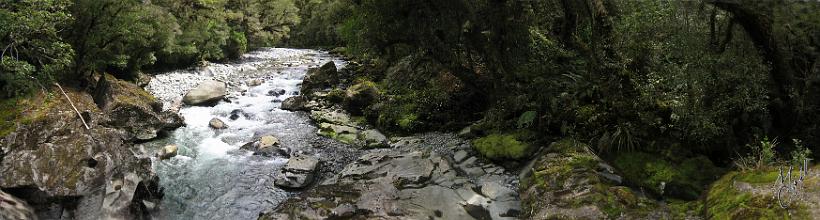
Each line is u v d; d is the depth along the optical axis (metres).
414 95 15.41
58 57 13.09
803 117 8.59
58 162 9.45
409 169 10.95
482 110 14.59
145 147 13.01
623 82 9.51
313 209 8.88
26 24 11.27
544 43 11.25
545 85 11.37
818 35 8.64
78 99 13.24
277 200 10.34
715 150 9.20
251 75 24.16
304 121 16.30
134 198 9.25
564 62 11.30
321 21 47.72
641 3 9.96
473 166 11.36
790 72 8.50
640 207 7.86
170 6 24.48
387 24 13.18
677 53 8.97
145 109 13.89
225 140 13.96
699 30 9.02
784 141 8.77
